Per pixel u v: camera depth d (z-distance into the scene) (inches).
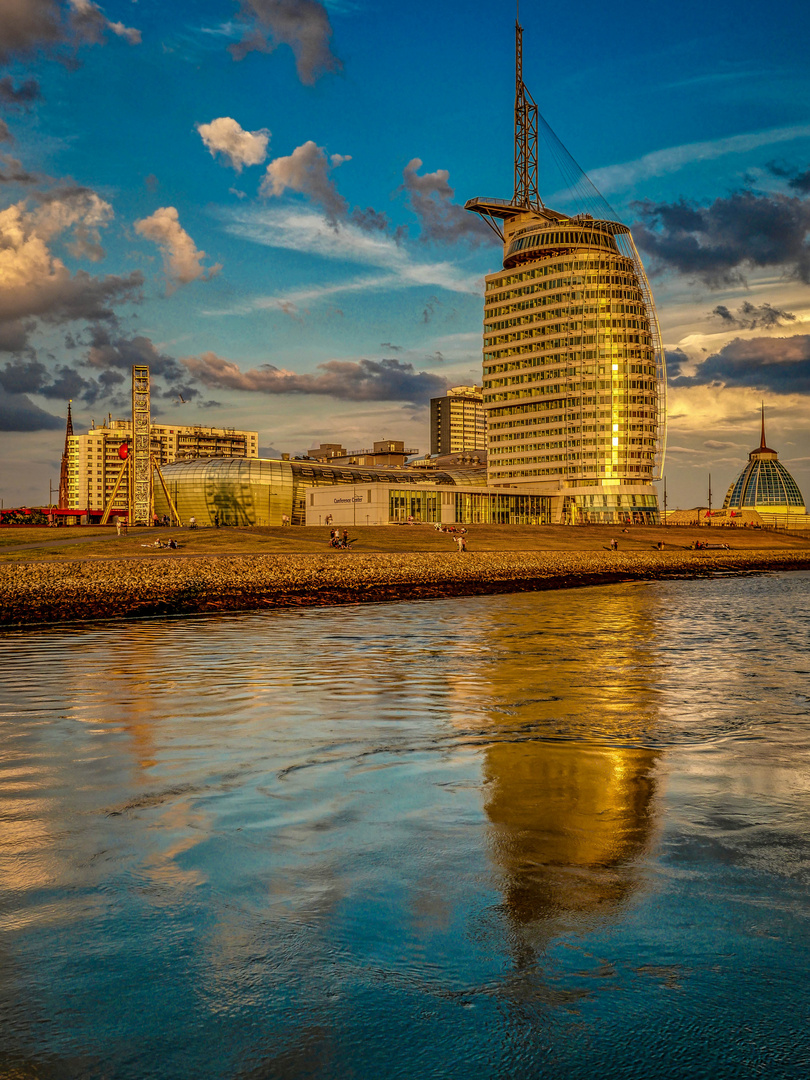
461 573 2913.4
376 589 2391.7
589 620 1539.1
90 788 418.9
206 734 557.3
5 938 249.8
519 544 4242.1
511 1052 193.9
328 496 5684.1
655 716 621.3
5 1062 191.3
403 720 608.1
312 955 239.1
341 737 547.8
